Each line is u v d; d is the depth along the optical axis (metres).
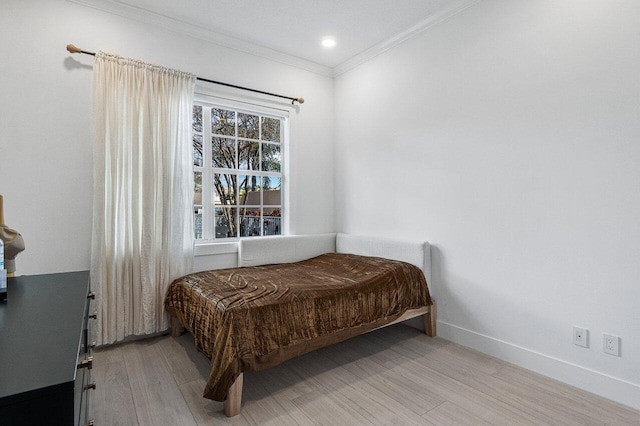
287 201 3.82
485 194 2.60
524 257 2.37
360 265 3.03
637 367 1.86
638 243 1.86
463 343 2.77
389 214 3.44
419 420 1.77
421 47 3.09
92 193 2.64
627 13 1.89
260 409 1.87
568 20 2.12
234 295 2.13
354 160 3.84
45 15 2.49
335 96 4.08
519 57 2.38
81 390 1.04
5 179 2.36
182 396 1.97
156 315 2.81
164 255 2.84
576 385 2.09
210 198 3.35
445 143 2.89
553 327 2.21
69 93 2.57
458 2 2.73
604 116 1.98
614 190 1.95
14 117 2.38
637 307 1.87
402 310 2.70
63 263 2.55
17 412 0.60
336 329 2.24
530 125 2.32
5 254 1.64
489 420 1.76
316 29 3.17
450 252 2.87
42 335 0.90
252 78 3.50
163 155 2.84
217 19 2.99
